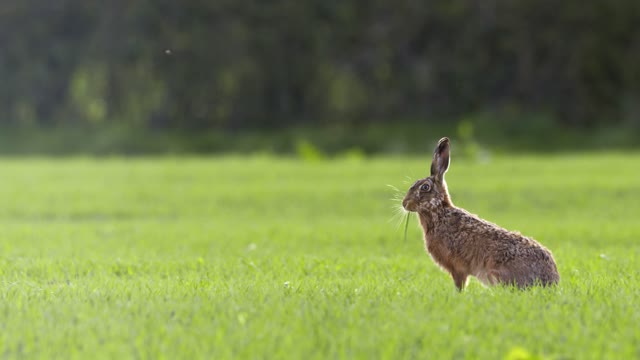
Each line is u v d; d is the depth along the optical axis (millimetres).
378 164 177250
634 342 24531
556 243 57406
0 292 34062
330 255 51281
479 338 24703
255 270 42031
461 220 33688
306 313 27906
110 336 25312
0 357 23359
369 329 25781
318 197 102312
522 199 95062
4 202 97688
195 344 24203
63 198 102938
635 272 39844
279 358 22812
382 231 67438
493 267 32094
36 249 55500
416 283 36719
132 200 100250
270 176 141750
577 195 98938
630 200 93750
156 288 34812
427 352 23328
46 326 26688
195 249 55562
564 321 27078
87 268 44125
